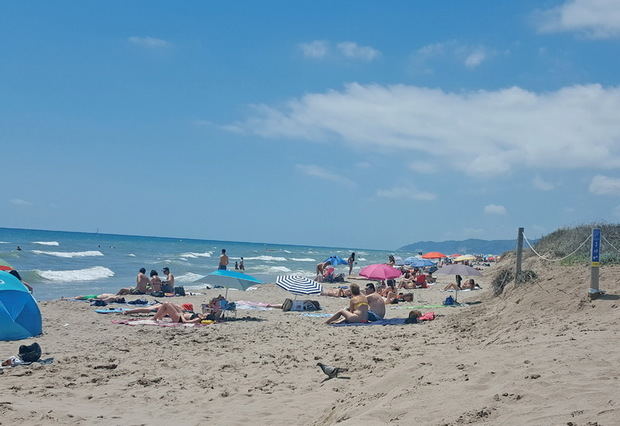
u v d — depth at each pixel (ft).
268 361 31.24
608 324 27.09
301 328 44.86
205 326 46.24
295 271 163.02
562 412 14.49
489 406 15.96
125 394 25.38
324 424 19.57
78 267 133.90
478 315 43.11
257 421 21.07
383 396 19.95
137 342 38.47
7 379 27.55
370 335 39.24
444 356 23.68
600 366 18.30
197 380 27.71
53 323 46.42
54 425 20.30
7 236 312.09
